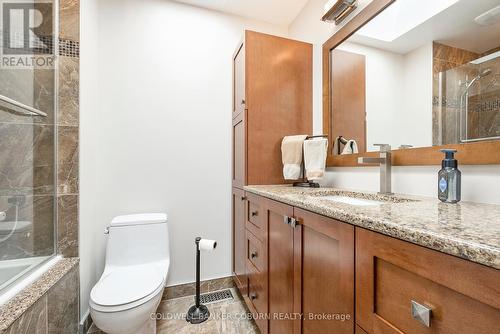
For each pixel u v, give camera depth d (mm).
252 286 1436
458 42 866
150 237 1549
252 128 1627
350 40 1408
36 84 1234
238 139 1787
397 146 1110
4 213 1036
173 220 1820
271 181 1661
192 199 1872
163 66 1800
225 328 1448
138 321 1104
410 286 455
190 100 1873
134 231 1525
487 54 782
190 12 1882
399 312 478
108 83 1663
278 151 1683
